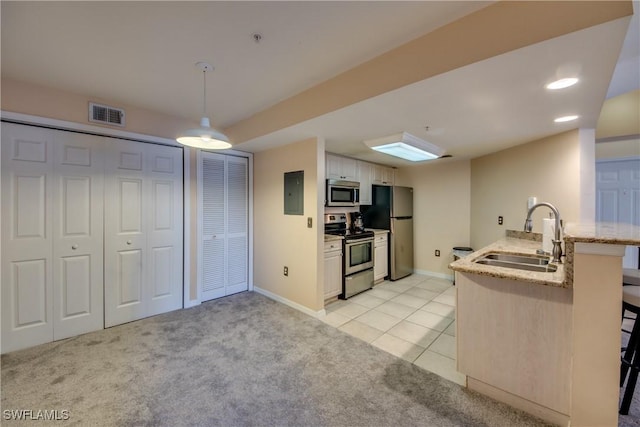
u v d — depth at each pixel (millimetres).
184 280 3291
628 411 1623
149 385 1896
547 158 2932
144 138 2918
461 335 1885
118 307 2828
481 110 2135
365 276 3947
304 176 3156
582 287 1428
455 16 1461
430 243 4844
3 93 2209
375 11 1411
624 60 2648
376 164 4723
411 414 1649
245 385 1905
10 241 2295
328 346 2438
